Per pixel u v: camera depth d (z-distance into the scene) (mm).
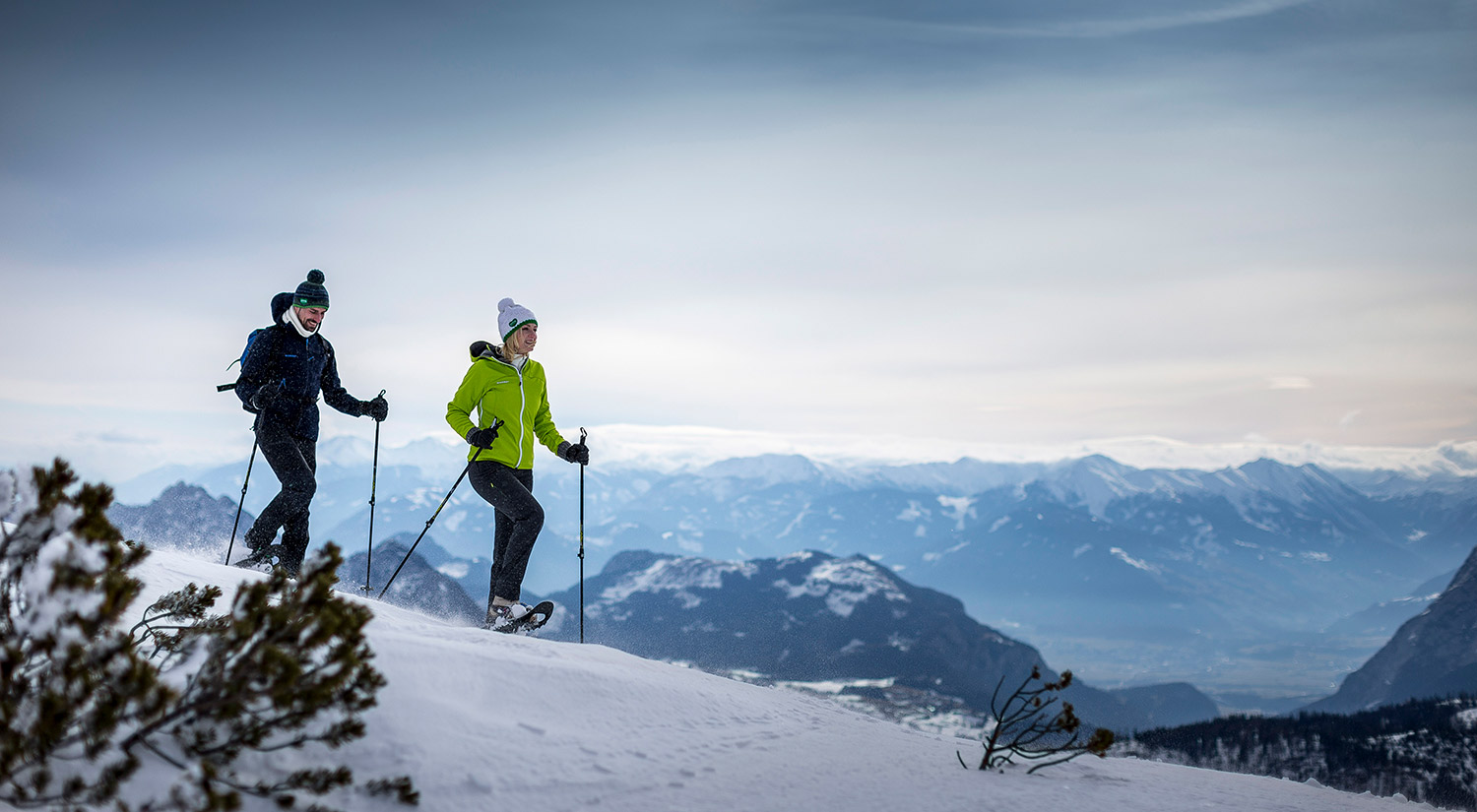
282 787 2805
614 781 3586
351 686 3111
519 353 7250
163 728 2799
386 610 5727
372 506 8406
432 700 3703
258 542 6855
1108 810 4055
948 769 4598
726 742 4438
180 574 4934
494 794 3227
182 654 3250
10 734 2354
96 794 2436
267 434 7059
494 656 4355
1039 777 4605
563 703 4242
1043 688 4883
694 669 6398
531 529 6941
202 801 2432
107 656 2496
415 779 3156
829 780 4082
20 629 2613
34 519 2691
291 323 7250
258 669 2701
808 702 6180
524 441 7203
